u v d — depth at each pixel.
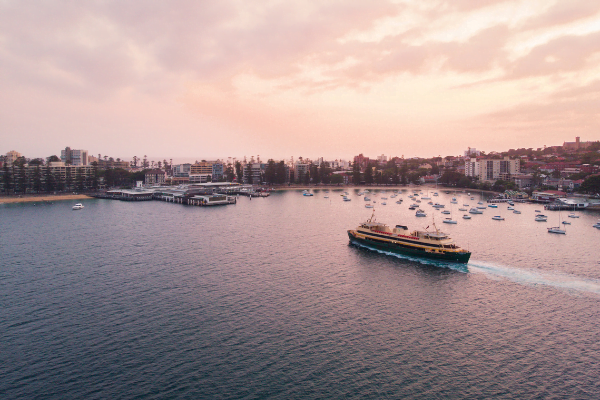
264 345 63.06
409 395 50.91
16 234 156.12
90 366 57.03
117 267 105.62
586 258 115.88
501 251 125.56
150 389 51.81
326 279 95.75
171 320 71.94
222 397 50.25
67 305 78.88
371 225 137.50
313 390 51.81
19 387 52.25
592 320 72.56
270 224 181.88
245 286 90.19
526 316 74.38
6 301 81.06
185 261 111.81
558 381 54.06
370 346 63.00
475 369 56.81
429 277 97.62
